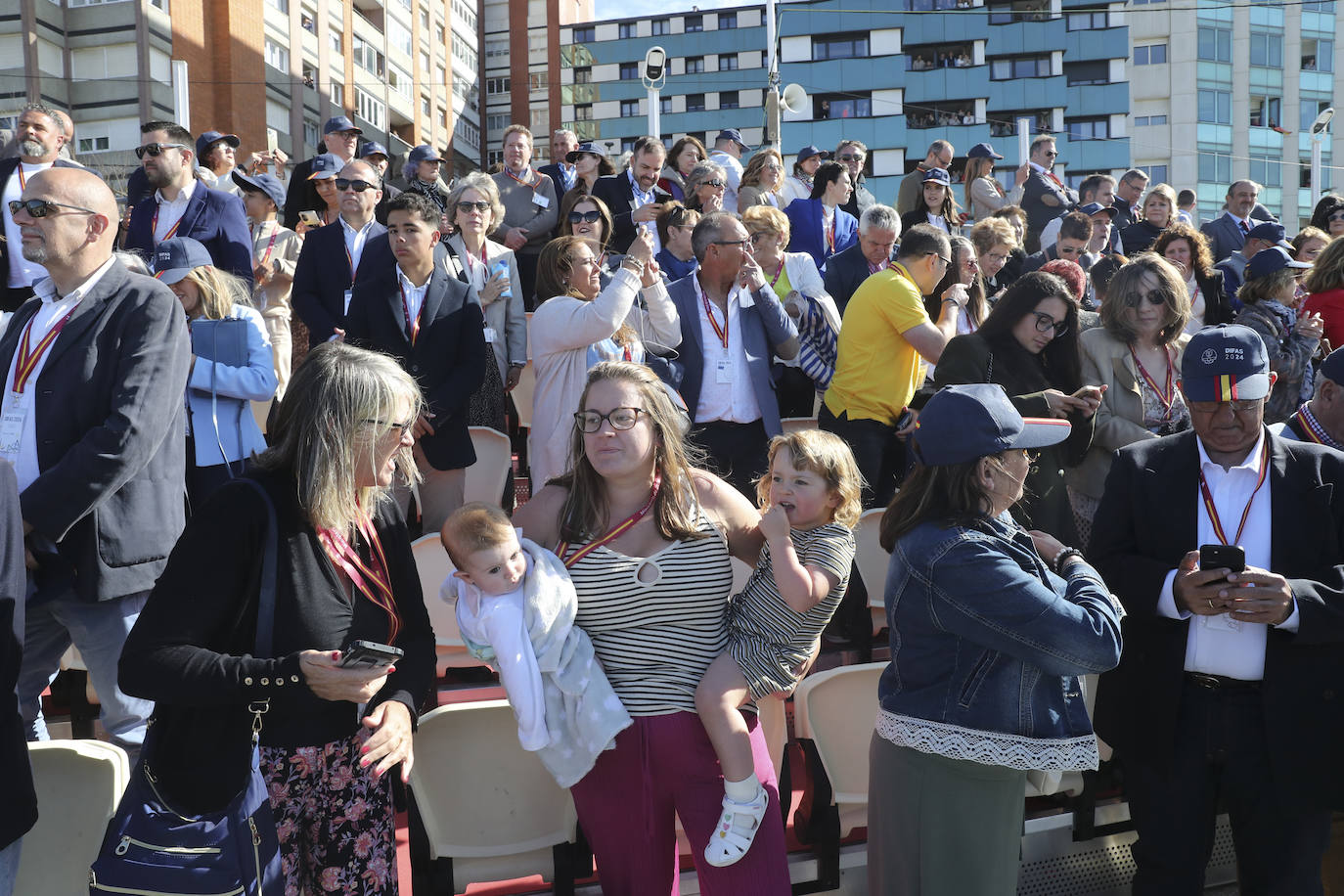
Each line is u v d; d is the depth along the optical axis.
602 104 75.56
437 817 3.21
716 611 2.71
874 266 6.41
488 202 6.33
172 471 3.11
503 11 72.62
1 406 2.94
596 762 2.62
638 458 2.62
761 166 8.05
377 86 51.62
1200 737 3.22
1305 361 5.45
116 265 3.00
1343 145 56.84
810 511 2.76
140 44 35.00
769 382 5.02
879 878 2.75
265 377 4.08
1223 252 9.59
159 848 2.20
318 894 2.42
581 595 2.63
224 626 2.26
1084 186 10.27
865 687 3.61
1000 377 4.05
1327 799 3.11
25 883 2.75
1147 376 4.29
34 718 3.12
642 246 4.67
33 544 2.86
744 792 2.55
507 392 6.66
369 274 4.94
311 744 2.38
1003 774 2.64
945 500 2.67
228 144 8.07
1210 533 3.24
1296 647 3.11
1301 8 56.25
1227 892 4.16
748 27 74.62
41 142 5.41
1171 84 56.62
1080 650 2.47
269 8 40.88
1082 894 3.97
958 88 57.38
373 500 2.48
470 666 4.02
